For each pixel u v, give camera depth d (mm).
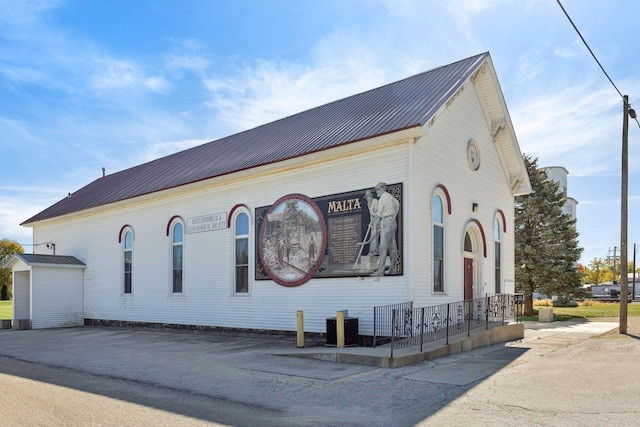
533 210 31500
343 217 17531
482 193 21078
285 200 19328
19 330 26250
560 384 10047
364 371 11953
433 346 14156
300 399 9422
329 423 7844
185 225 23359
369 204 16922
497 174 22656
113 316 26812
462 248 19047
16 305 29422
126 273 26547
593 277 102625
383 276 16359
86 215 29266
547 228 31562
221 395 9797
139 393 10016
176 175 25156
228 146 25891
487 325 16688
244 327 20344
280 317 19109
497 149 22750
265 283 19766
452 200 18594
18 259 28328
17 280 29594
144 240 25438
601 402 8602
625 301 19031
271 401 9289
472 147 20500
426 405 8828
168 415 8289
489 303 17719
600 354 13680
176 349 16734
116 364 13797
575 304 40219
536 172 32438
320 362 13383
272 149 20734
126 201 25891
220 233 21734
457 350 14633
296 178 19094
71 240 30328
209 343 18203
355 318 16062
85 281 28984
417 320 15812
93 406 8891
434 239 17500
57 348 17781
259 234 20141
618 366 11719
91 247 28750
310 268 18250
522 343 16672
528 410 8297
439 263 17734
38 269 27562
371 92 22219
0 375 12219
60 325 27969
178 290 23688
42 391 10211
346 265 17281
